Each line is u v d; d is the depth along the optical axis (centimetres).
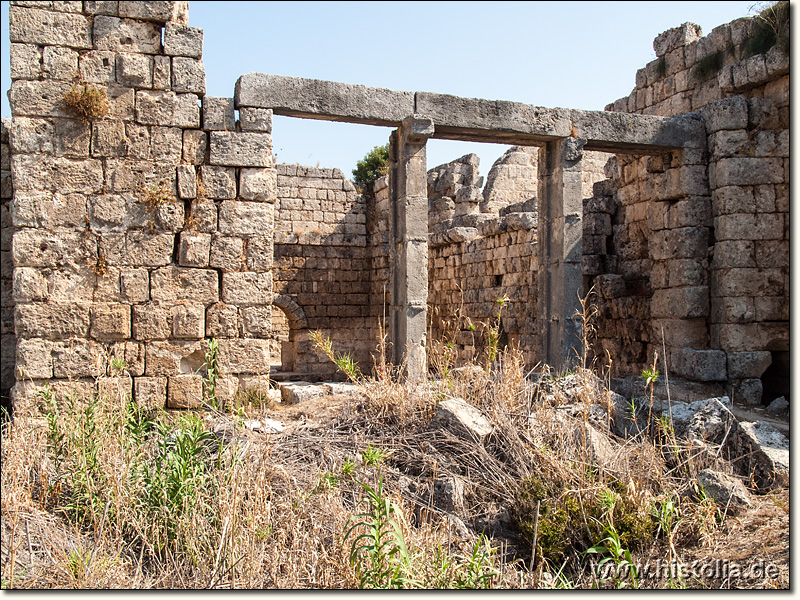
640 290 1568
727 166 1359
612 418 941
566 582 624
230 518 621
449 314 2088
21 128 1005
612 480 768
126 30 1060
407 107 1228
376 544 563
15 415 911
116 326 1034
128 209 1049
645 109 1683
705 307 1395
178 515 661
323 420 930
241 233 1105
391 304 1304
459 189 2136
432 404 895
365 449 816
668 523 695
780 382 1438
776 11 1341
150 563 626
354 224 2502
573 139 1327
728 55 1448
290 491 698
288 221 2408
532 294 1627
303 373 2331
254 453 752
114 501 657
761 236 1359
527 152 2261
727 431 855
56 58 1022
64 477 716
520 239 1691
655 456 816
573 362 1308
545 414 861
